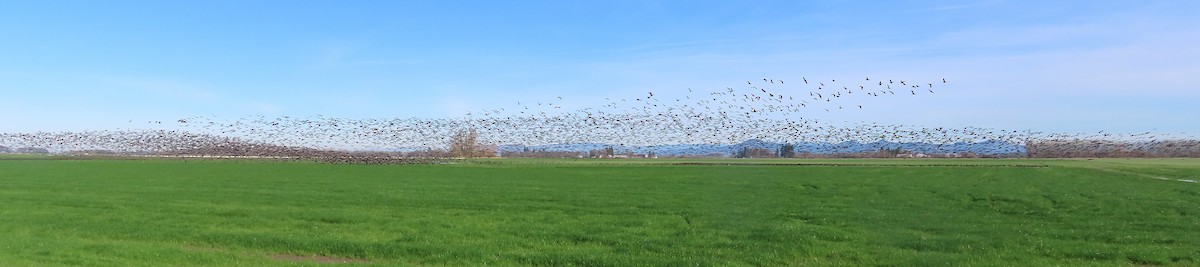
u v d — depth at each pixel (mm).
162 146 104188
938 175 59812
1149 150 118062
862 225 25547
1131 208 30875
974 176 58250
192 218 27406
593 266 18000
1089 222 26031
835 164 85250
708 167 75562
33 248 18891
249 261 17734
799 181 51625
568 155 113312
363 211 30359
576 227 25125
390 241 21438
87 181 49094
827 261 18562
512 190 42844
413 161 89750
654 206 32781
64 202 33719
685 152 112062
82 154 106062
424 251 19688
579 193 40531
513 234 23375
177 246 20734
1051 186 45875
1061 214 28719
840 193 40531
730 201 35312
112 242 21016
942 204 33625
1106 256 18953
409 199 36281
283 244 20922
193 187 43938
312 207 32031
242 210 30281
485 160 96312
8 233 23281
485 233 23469
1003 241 21375
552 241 21922
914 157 109562
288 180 51281
